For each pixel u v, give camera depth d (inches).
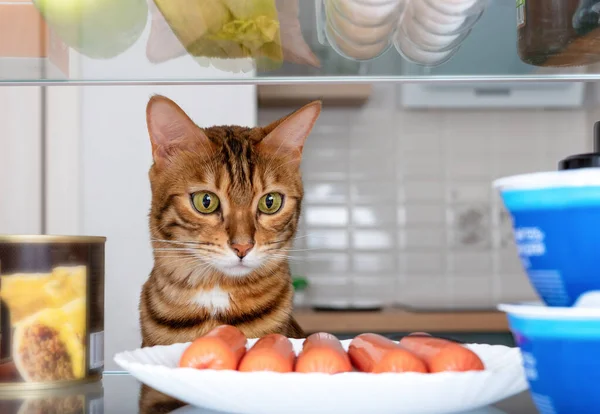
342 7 29.1
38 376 28.5
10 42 31.4
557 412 18.1
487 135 119.5
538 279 19.3
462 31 30.4
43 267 28.6
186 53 32.9
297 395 21.1
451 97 111.7
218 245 42.1
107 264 59.7
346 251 118.1
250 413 22.4
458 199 119.1
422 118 119.1
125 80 35.6
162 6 29.9
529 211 19.0
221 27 30.7
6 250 28.3
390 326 93.8
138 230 60.5
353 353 25.5
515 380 21.9
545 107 117.9
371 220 118.6
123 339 58.3
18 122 61.1
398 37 31.9
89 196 61.1
